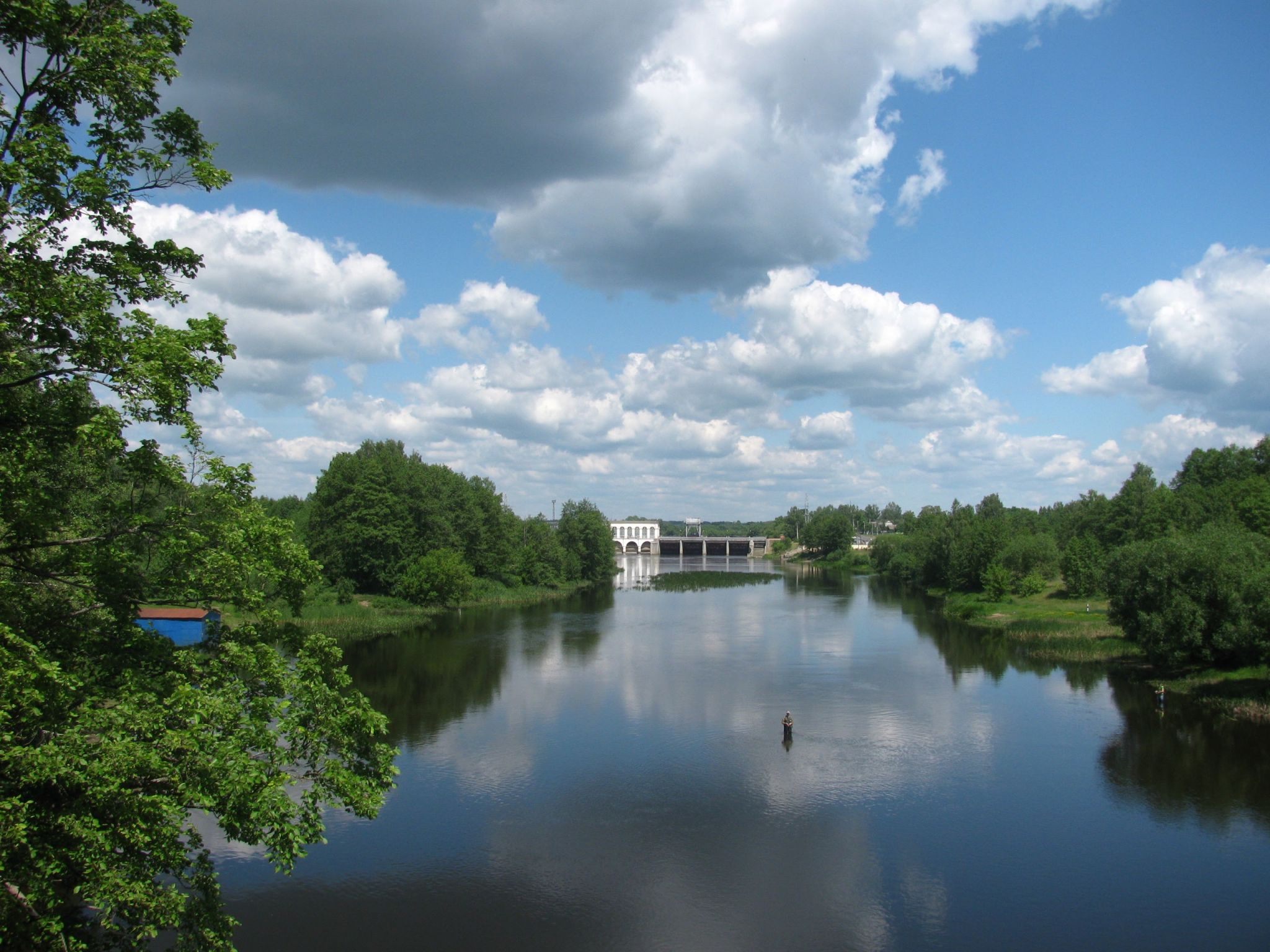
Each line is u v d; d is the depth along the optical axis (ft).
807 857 107.76
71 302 57.26
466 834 114.11
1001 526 438.40
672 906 95.25
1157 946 88.12
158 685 67.36
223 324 67.82
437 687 199.62
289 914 92.94
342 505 356.38
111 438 58.08
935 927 91.50
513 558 479.82
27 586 69.56
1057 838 113.91
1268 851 110.42
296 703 69.26
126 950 56.44
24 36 61.77
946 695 193.57
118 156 64.64
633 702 184.96
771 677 213.46
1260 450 476.54
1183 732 162.61
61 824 53.31
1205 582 203.41
